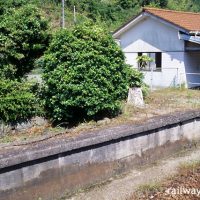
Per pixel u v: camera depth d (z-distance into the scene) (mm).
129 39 17781
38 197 5562
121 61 8953
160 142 7535
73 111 8531
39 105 8609
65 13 35125
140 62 17219
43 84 8656
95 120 8484
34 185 5508
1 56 8625
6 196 5195
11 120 8102
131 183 6266
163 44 16359
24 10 9523
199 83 16234
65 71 8156
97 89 8125
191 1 52750
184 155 7777
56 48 8484
